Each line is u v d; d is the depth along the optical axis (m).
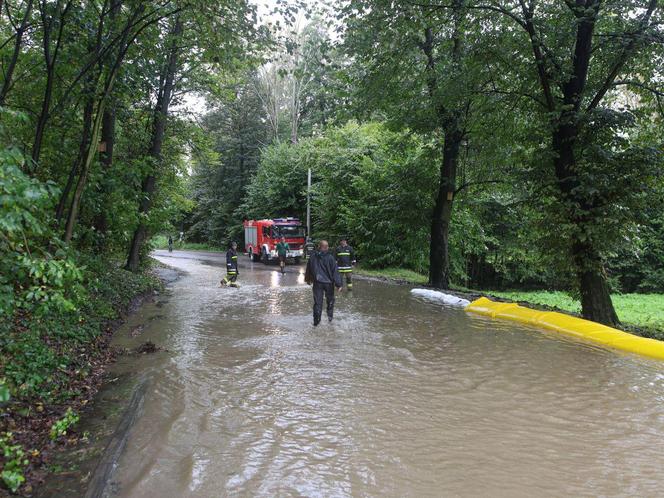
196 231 52.81
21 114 4.65
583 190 10.25
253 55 10.84
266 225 28.92
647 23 10.56
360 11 12.82
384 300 14.33
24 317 6.97
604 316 11.09
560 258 11.81
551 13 11.88
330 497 3.56
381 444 4.48
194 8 9.45
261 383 6.28
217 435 4.66
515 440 4.59
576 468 4.05
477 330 9.83
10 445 3.98
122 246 17.56
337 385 6.22
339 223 27.30
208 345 8.39
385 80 14.94
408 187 18.95
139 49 10.21
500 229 24.30
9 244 4.25
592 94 12.45
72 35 9.02
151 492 3.61
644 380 6.52
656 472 4.00
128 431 4.70
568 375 6.73
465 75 13.13
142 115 17.00
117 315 10.25
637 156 10.26
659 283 25.50
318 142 31.16
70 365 6.43
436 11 13.14
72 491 3.53
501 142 14.46
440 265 18.09
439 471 3.97
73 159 9.65
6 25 9.44
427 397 5.79
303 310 12.29
